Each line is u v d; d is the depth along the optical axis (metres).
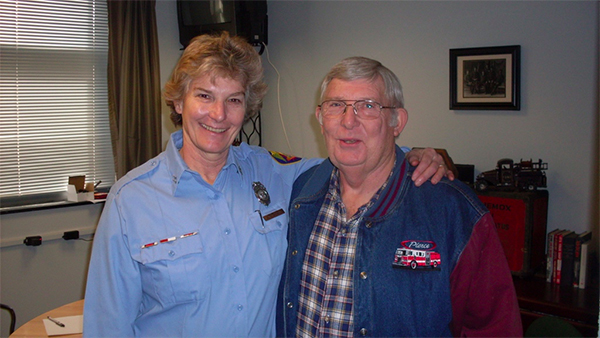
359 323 1.20
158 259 1.23
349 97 1.22
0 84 3.22
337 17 3.59
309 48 3.77
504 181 2.69
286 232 1.42
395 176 1.29
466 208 1.21
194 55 1.21
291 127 3.94
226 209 1.32
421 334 1.18
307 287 1.29
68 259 3.40
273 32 3.97
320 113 1.35
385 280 1.20
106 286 1.25
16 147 3.30
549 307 2.31
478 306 1.19
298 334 1.29
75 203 3.38
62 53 3.43
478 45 3.00
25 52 3.29
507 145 2.93
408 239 1.21
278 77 3.98
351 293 1.22
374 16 3.41
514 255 2.62
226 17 3.42
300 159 1.62
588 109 2.64
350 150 1.23
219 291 1.27
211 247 1.27
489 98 2.95
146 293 1.28
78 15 3.46
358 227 1.26
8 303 3.18
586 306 2.26
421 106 3.26
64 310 2.08
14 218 3.17
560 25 2.71
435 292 1.18
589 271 2.47
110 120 3.49
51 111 3.42
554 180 2.78
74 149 3.53
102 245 1.25
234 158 1.40
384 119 1.23
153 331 1.27
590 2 2.61
